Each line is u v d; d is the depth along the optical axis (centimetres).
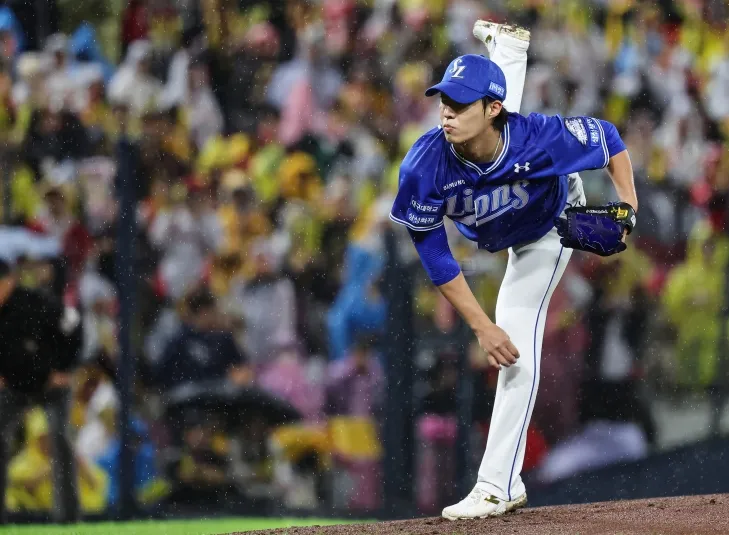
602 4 2895
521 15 2858
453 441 2134
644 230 2634
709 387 2422
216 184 2572
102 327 2266
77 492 2088
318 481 2200
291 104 2697
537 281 1205
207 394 2241
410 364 2162
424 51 2797
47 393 2067
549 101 2792
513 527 1128
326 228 2530
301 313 2420
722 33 3009
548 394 2306
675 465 2272
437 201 1116
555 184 1152
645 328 2439
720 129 2914
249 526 1984
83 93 2678
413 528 1161
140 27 2777
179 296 2373
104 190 2538
